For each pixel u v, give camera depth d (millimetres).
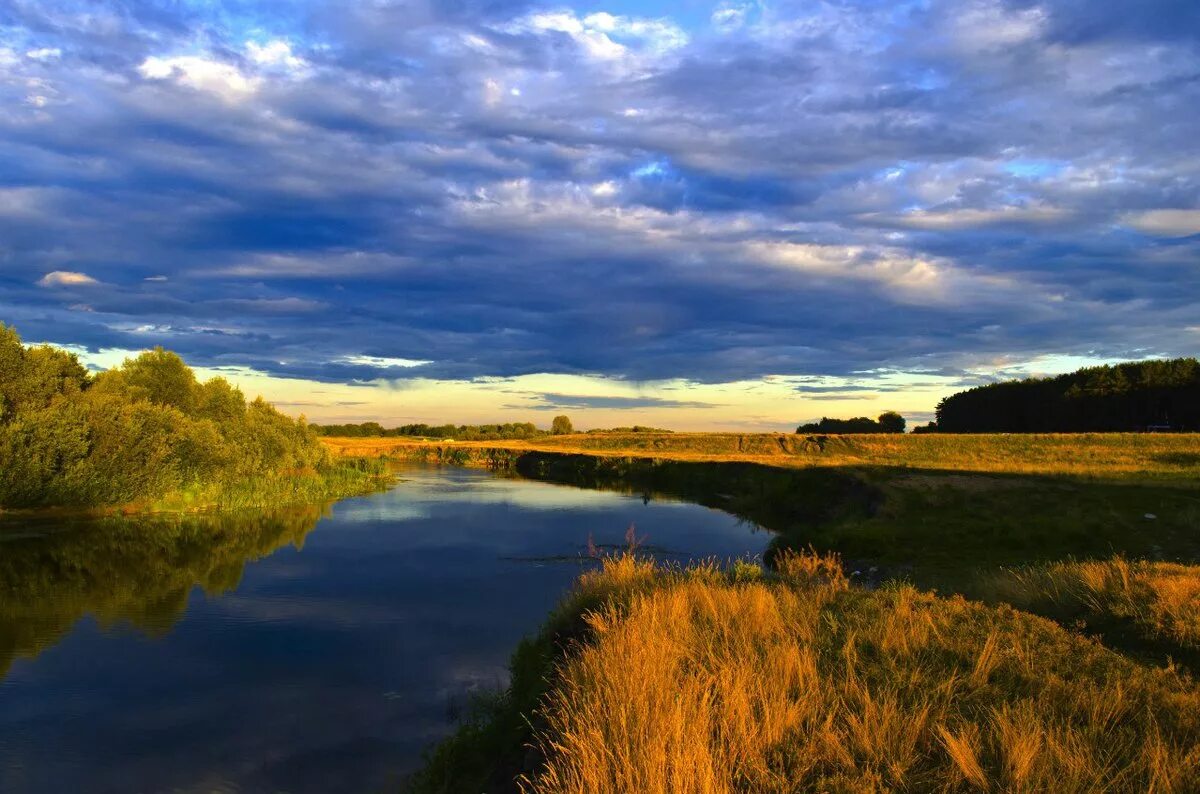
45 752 9766
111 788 8836
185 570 21656
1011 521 23109
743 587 12109
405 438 148375
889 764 5270
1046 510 25438
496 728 8844
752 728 5754
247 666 13055
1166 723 6086
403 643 14336
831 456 65812
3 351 32688
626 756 5055
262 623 15883
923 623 9320
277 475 44969
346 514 35031
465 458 88750
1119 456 53562
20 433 30516
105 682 12367
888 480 34688
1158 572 11961
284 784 8812
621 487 54250
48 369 34938
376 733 10273
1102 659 8094
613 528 30609
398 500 41781
